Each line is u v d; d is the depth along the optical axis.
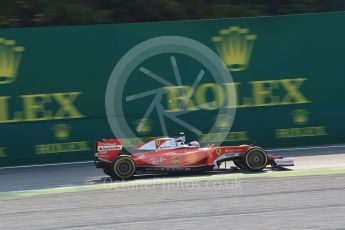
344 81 62.53
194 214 33.62
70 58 58.12
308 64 61.97
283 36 61.53
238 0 74.81
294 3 73.25
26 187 45.38
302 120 61.88
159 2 70.56
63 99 58.00
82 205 37.38
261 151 46.56
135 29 59.25
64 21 67.12
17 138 56.97
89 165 55.22
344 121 62.56
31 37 57.22
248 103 61.12
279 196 37.53
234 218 32.38
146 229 30.77
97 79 58.72
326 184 40.91
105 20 68.25
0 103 56.59
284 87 61.62
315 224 30.66
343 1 73.50
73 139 58.16
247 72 61.06
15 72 56.91
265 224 30.92
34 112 57.41
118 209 35.62
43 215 35.06
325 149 59.38
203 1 72.94
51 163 57.53
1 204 39.03
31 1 68.38
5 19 66.62
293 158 54.53
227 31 60.66
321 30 62.06
